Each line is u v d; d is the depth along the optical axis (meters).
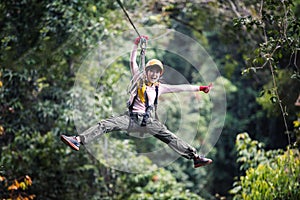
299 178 15.48
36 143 19.92
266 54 13.24
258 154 17.59
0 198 18.38
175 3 21.36
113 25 20.09
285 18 13.54
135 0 20.33
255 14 19.20
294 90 20.77
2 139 20.11
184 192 23.33
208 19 22.14
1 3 19.08
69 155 20.45
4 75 19.09
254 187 15.73
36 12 19.30
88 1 19.42
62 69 20.20
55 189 20.41
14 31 19.31
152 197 21.84
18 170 19.44
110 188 21.81
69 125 20.31
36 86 20.12
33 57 19.41
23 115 20.12
